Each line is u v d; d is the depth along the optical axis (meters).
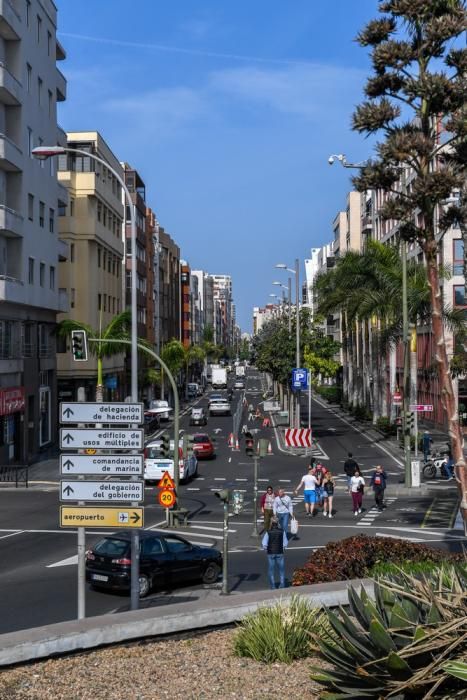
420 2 11.62
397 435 53.22
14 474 42.09
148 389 92.75
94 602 18.09
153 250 103.06
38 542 25.58
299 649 9.71
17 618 16.34
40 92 49.09
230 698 8.45
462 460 11.81
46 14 50.09
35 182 47.19
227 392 118.25
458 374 42.91
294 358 65.56
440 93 11.68
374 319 63.06
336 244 126.69
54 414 54.44
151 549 19.47
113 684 8.78
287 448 54.19
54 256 51.88
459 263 56.09
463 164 12.12
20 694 8.46
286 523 24.64
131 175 87.50
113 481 12.78
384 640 7.74
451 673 7.08
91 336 49.62
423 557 13.82
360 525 28.47
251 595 11.26
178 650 9.91
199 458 49.19
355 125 11.96
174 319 130.50
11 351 44.34
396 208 11.91
